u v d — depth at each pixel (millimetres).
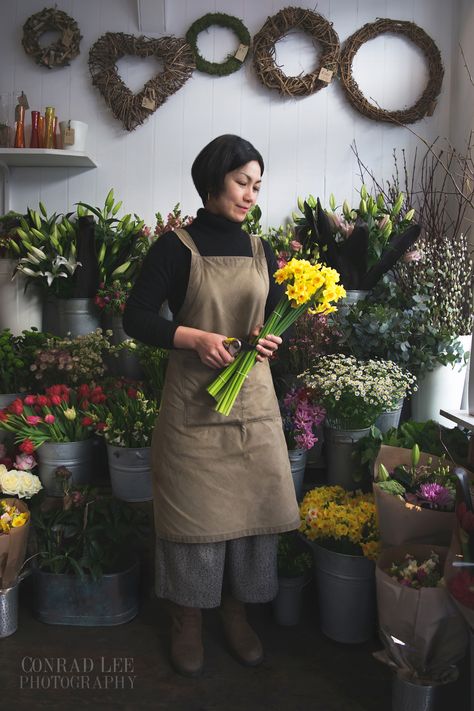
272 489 1652
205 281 1559
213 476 1599
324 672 1720
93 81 3283
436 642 1398
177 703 1582
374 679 1691
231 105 3334
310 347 2338
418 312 2455
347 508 1915
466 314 2609
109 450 2238
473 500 1618
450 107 3268
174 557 1633
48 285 2885
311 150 3336
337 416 2152
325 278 1518
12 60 3365
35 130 3164
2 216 3162
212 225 1597
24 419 2342
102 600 1936
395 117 3250
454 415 1955
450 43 3262
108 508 2037
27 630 1922
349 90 3230
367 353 2387
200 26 3264
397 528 1616
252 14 3309
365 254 2645
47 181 3402
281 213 3371
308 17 3230
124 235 3018
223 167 1512
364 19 3291
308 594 2184
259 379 1656
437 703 1479
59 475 2072
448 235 3193
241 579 1695
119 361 2795
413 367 2449
